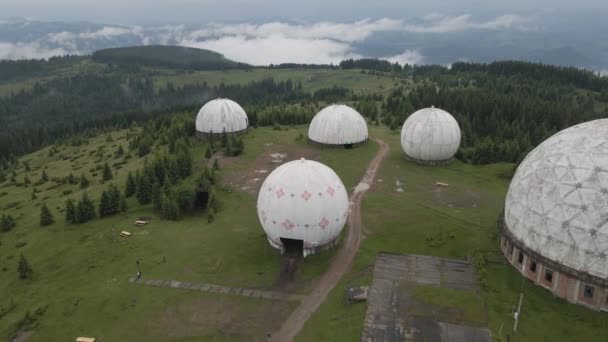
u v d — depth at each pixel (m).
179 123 108.94
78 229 60.72
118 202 65.00
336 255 49.94
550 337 36.28
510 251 46.31
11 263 53.22
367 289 42.81
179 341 37.28
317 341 36.66
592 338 35.97
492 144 83.50
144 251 52.72
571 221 38.38
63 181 88.25
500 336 36.38
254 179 75.69
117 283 46.06
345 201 49.75
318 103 180.75
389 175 76.69
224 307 41.50
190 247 53.19
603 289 37.47
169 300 42.81
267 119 119.62
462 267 46.84
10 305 43.97
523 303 40.28
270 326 38.72
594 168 38.59
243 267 48.25
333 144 92.38
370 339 36.31
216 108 101.56
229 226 58.53
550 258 40.28
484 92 148.12
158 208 65.12
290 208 46.22
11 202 79.31
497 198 66.31
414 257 49.09
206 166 82.25
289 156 88.19
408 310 39.88
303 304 41.62
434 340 36.03
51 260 52.69
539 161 43.66
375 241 53.03
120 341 37.47
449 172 78.38
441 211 61.41
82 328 39.41
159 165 75.94
